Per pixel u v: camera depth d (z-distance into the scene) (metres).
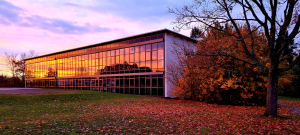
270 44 9.98
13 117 10.12
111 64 30.75
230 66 16.86
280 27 9.66
